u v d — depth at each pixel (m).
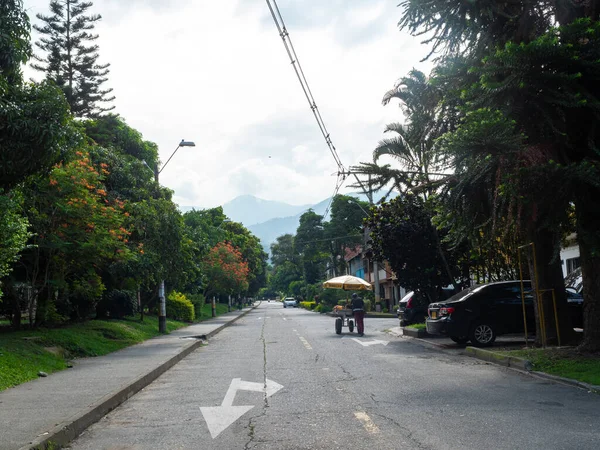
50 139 10.53
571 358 11.84
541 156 10.37
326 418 7.63
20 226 12.80
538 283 14.23
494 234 11.83
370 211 23.66
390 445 6.15
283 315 51.69
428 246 21.91
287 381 11.15
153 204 23.97
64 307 21.61
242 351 18.00
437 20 11.65
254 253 84.69
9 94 10.66
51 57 41.47
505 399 8.70
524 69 9.88
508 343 16.94
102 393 9.48
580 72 10.19
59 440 6.68
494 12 11.40
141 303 29.70
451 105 13.08
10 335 15.77
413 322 26.84
